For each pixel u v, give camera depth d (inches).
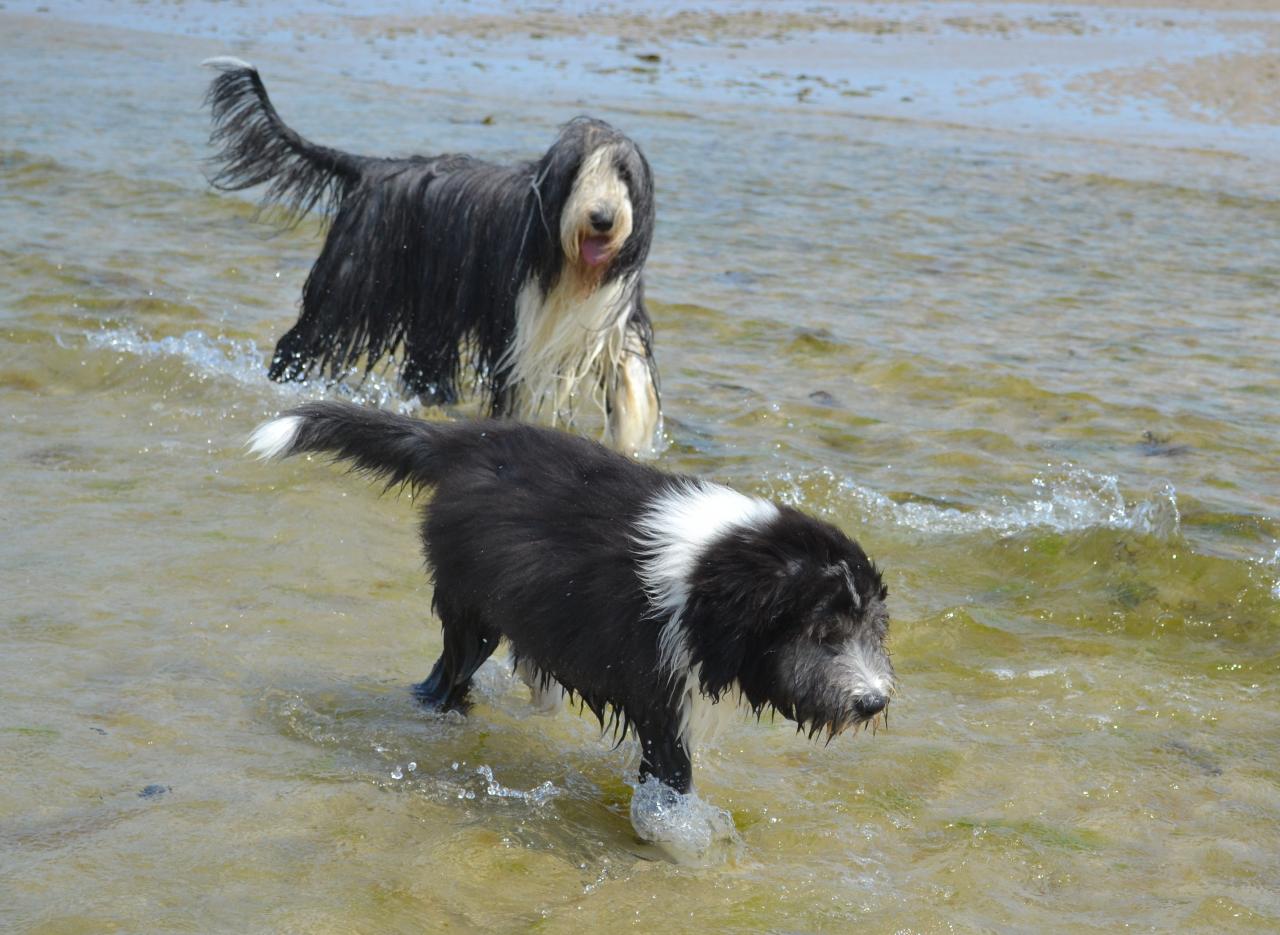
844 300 492.7
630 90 937.5
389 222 369.1
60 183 597.9
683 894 187.5
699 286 502.6
